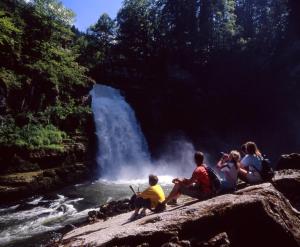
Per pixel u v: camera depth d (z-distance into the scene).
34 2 32.41
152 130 39.31
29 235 14.66
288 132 39.88
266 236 8.07
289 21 43.72
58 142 26.50
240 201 8.10
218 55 45.56
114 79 42.50
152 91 40.91
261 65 41.75
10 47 26.83
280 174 12.61
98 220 14.47
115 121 35.88
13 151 22.75
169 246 7.15
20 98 25.70
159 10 53.00
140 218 9.01
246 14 52.31
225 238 7.63
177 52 48.16
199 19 49.66
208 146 40.97
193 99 41.53
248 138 42.66
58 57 32.31
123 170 34.41
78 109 30.39
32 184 22.62
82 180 27.70
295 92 38.22
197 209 8.04
